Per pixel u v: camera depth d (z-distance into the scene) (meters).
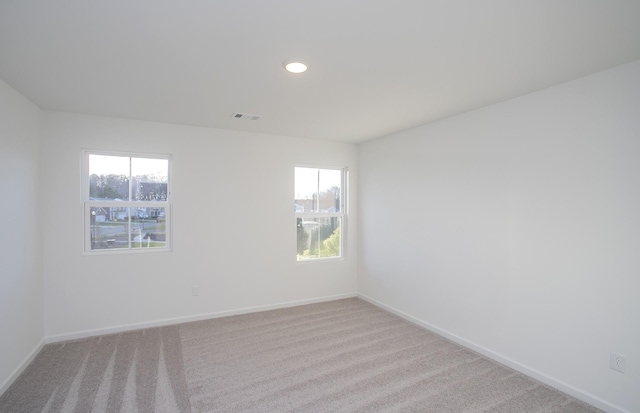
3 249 2.45
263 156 4.32
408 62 2.15
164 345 3.25
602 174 2.29
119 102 2.99
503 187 2.93
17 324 2.66
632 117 2.14
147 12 1.58
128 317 3.62
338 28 1.73
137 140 3.62
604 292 2.28
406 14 1.60
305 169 4.71
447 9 1.56
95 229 3.52
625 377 2.18
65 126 3.32
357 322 3.95
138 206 3.71
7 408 2.24
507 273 2.90
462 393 2.47
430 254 3.71
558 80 2.45
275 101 2.94
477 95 2.77
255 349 3.19
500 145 2.95
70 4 1.50
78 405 2.27
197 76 2.38
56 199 3.29
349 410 2.27
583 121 2.38
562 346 2.51
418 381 2.64
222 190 4.07
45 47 1.94
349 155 4.93
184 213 3.87
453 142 3.42
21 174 2.77
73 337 3.37
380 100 2.91
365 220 4.84
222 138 4.06
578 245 2.42
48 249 3.26
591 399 2.34
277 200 4.43
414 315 3.95
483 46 1.93
